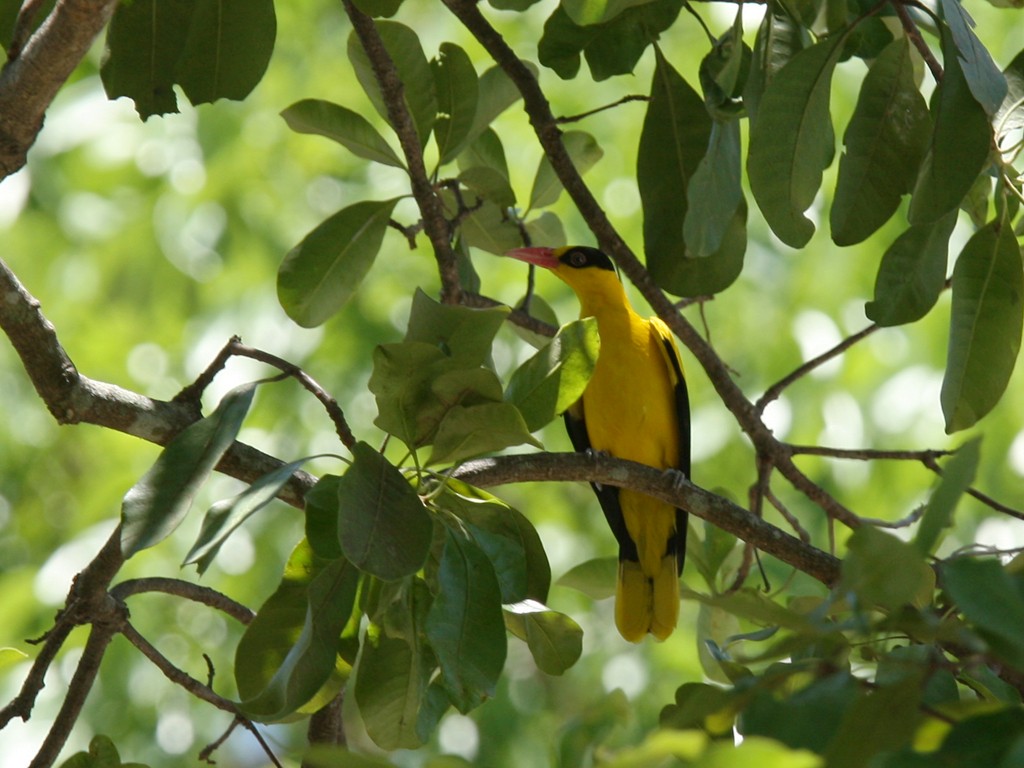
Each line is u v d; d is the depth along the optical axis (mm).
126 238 15797
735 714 4258
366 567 5285
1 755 12805
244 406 6188
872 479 15203
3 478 16781
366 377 15422
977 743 3777
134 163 15875
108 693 13656
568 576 9508
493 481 7617
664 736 3281
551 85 16406
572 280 11156
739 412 9703
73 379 6836
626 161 16219
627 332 11016
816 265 15633
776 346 15508
